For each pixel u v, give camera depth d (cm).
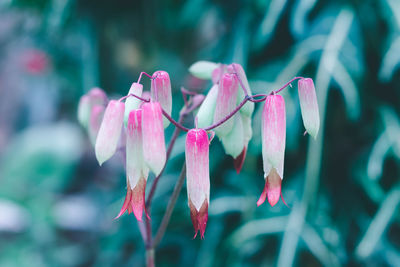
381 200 60
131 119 44
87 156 118
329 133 61
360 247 58
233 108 46
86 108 54
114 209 71
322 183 61
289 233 59
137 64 78
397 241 61
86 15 72
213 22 68
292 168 62
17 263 108
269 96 44
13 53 142
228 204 62
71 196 121
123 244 69
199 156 44
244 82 47
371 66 59
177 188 49
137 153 44
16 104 161
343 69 58
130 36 76
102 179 113
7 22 79
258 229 60
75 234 111
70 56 80
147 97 49
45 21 73
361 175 60
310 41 59
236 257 61
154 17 72
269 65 62
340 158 61
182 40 73
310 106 45
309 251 59
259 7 61
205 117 46
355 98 57
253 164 61
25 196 121
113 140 44
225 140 47
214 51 68
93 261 99
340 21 59
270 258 61
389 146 59
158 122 43
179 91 73
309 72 60
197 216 44
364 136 61
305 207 59
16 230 114
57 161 122
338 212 61
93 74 73
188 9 66
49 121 128
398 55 57
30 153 123
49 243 113
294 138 60
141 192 44
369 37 59
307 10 59
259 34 60
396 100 60
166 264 66
